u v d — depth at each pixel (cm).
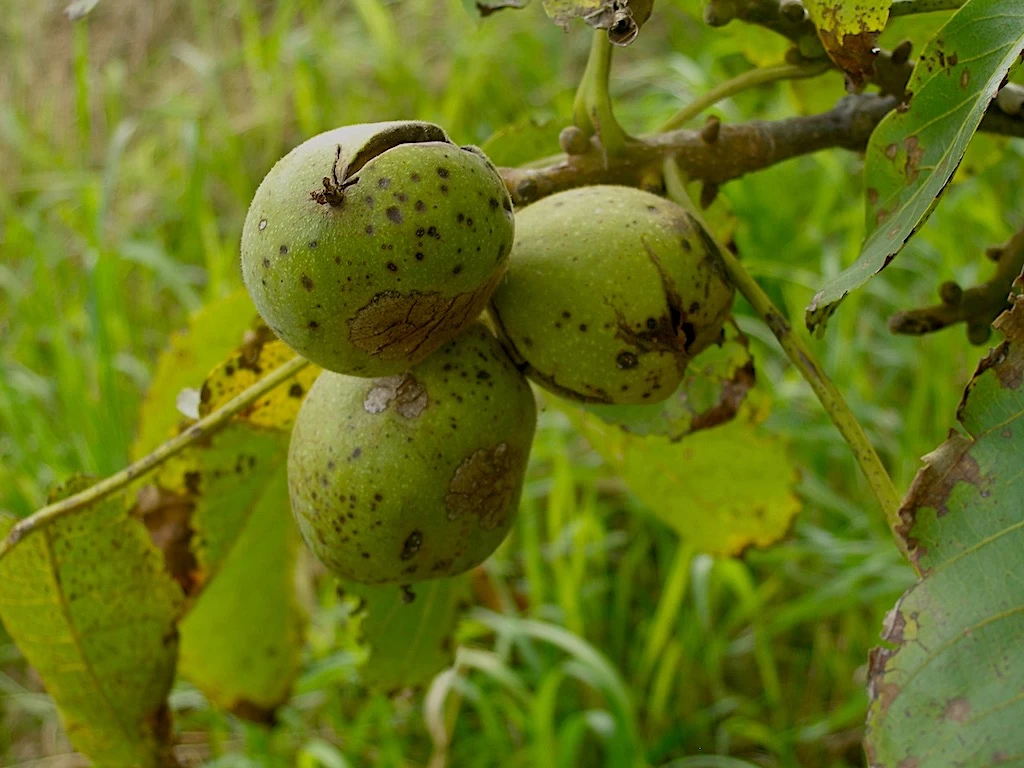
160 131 119
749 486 50
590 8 37
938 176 36
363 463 39
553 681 61
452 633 49
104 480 42
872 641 67
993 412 35
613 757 59
